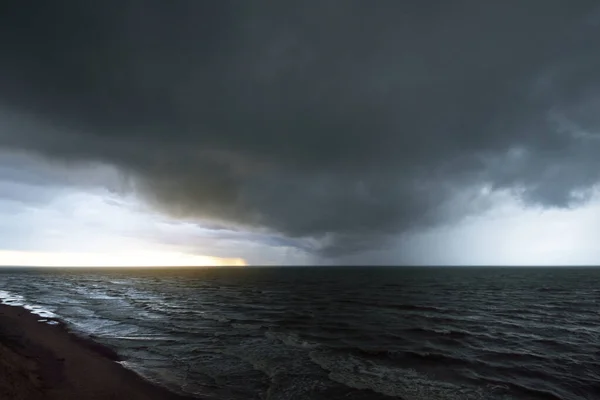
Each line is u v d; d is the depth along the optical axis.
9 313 30.03
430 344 21.89
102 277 125.19
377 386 14.05
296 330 25.89
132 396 12.31
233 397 12.66
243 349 19.80
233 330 25.58
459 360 18.25
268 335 23.88
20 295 52.41
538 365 17.64
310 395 12.95
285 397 12.74
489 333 26.05
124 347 19.88
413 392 13.48
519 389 14.14
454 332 26.05
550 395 13.54
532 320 32.75
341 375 15.33
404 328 27.44
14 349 17.31
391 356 18.75
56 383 12.98
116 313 33.84
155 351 19.12
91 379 13.86
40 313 32.69
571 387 14.58
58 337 21.72
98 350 18.91
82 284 82.44
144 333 24.14
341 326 27.86
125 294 56.38
